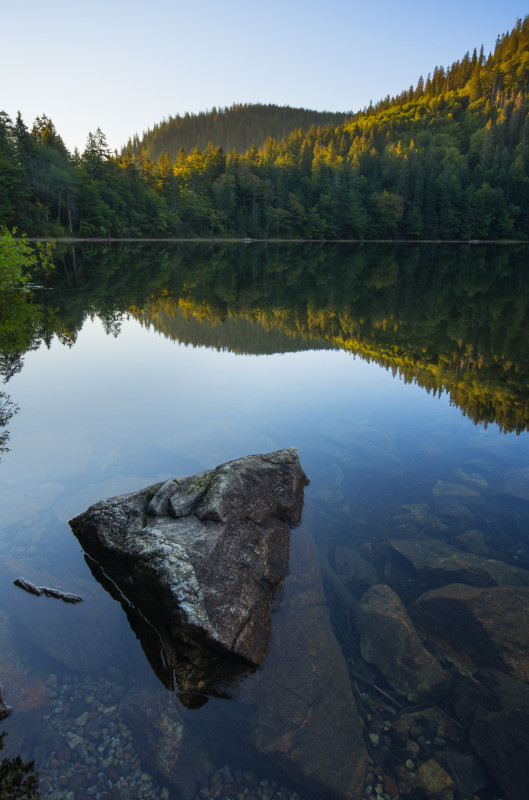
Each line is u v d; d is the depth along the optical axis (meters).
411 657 4.25
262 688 3.91
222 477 5.59
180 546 4.60
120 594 4.87
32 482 6.64
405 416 9.41
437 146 129.25
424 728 3.67
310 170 114.19
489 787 3.26
